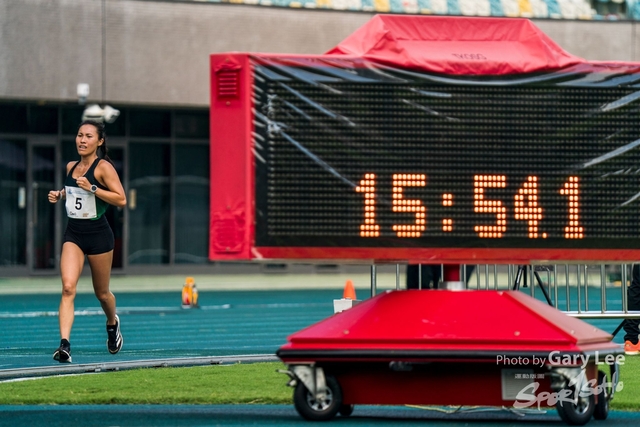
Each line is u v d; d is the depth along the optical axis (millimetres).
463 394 23078
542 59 23703
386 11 94375
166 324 52094
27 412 24641
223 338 45688
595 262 23953
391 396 23344
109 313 31266
